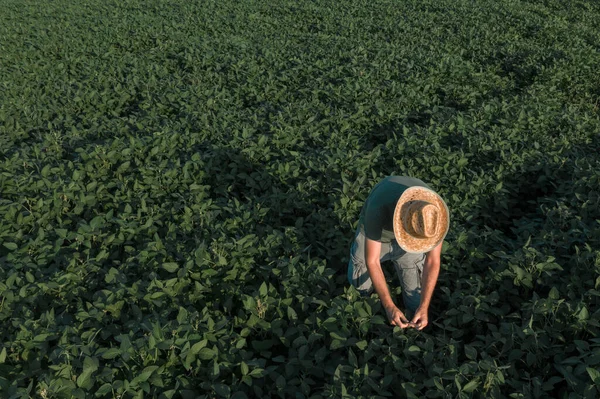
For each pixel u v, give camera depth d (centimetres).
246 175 714
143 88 1119
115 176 740
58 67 1292
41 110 1001
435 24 1764
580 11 2041
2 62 1373
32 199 651
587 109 1063
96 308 468
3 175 691
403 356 420
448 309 478
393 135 892
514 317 449
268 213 641
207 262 510
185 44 1476
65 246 587
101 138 899
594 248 531
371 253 421
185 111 961
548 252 525
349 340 417
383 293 429
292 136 826
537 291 493
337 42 1497
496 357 405
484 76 1205
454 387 374
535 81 1167
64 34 1642
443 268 521
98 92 1119
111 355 388
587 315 413
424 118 984
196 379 400
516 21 1797
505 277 498
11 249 561
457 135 847
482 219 663
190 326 420
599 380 344
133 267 533
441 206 383
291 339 445
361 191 649
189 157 776
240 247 530
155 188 681
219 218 642
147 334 420
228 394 377
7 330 450
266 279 509
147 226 590
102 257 538
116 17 1920
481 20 1814
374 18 1892
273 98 1058
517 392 370
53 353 396
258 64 1300
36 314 480
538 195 726
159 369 391
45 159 779
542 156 748
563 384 407
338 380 383
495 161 746
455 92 1097
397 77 1184
